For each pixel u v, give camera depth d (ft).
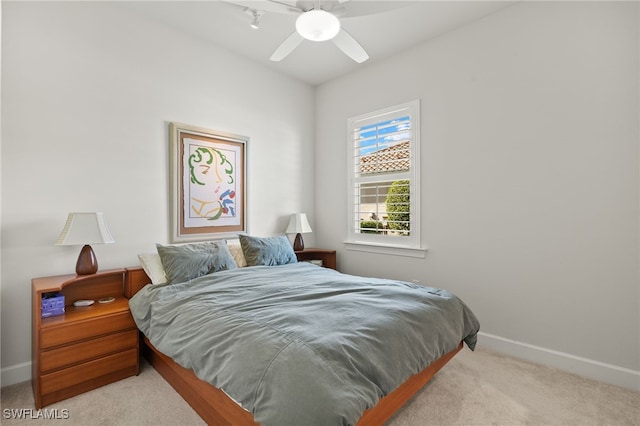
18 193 6.79
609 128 6.92
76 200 7.53
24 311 6.84
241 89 10.93
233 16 8.74
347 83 12.34
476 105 8.93
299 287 6.88
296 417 3.45
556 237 7.63
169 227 9.16
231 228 10.63
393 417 5.58
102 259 7.92
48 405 5.96
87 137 7.70
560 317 7.57
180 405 5.98
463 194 9.21
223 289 6.70
